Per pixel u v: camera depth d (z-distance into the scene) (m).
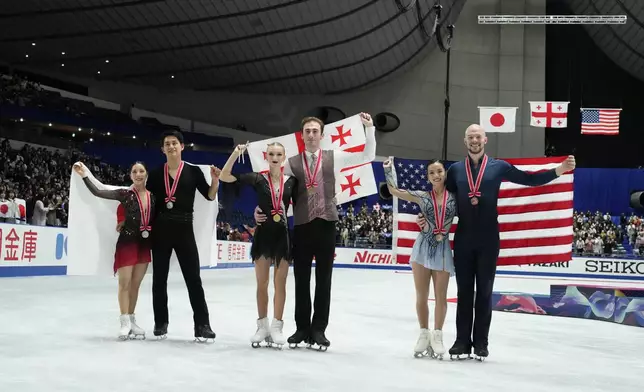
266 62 35.72
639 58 36.75
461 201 5.65
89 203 6.41
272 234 5.79
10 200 17.86
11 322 7.18
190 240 5.98
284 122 39.25
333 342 6.47
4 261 14.12
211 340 6.08
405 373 4.83
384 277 21.38
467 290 5.62
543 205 6.70
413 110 38.50
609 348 6.84
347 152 5.99
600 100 39.75
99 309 8.66
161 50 33.88
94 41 32.72
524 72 37.59
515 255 6.77
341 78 37.62
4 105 29.02
